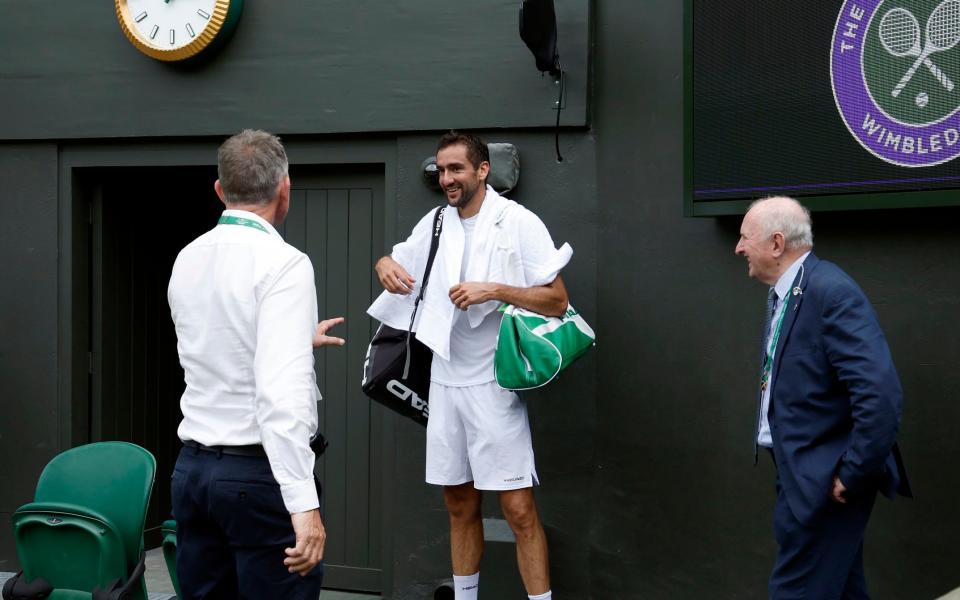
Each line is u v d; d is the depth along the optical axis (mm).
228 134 4688
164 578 5012
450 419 3832
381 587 4684
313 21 4574
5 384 5012
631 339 4273
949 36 3477
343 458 4816
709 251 4133
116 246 5211
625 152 4277
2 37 4906
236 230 2654
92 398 5102
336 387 4828
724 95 3943
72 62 4836
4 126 4918
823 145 3744
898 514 3777
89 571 3248
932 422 3734
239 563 2621
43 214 4973
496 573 4262
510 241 3756
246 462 2562
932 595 3727
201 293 2633
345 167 4781
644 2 4238
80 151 4934
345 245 4805
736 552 4086
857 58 3658
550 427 4383
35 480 4973
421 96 4457
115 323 5203
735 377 4086
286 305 2537
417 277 3971
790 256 3070
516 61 4348
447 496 3984
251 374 2572
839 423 2885
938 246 3725
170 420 5730
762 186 3873
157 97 4750
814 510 2857
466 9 4395
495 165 4340
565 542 4367
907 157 3586
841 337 2812
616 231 4293
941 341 3725
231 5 4551
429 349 3982
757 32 3865
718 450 4117
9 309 5008
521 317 3639
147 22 4633
